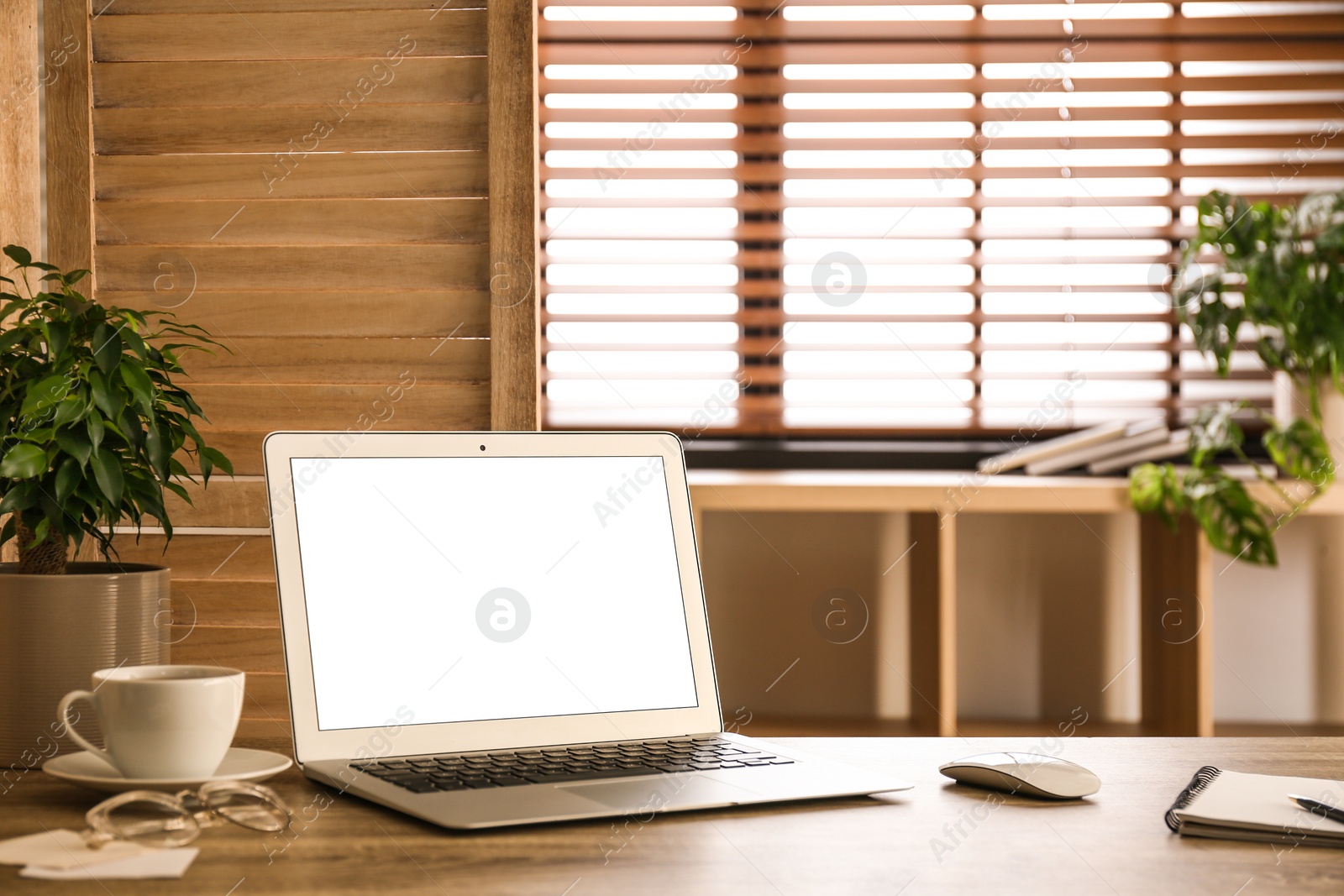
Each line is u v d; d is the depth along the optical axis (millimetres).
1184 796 725
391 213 1516
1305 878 597
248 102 1509
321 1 1509
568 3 2068
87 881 562
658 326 2102
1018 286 2092
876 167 2080
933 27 2070
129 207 1505
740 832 660
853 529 2074
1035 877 592
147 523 1495
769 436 2180
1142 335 2109
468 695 827
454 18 1509
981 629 2074
